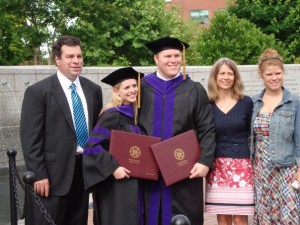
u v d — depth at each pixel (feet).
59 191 18.19
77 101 18.53
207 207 19.49
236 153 19.24
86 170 17.60
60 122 18.28
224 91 19.58
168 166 17.54
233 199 19.19
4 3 58.23
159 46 18.48
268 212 18.81
